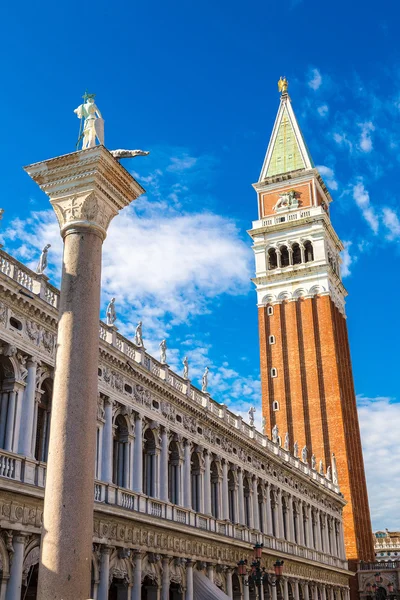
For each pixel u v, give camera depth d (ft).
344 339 458.91
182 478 190.90
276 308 433.89
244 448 241.76
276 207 453.58
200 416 206.80
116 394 161.17
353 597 356.59
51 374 138.62
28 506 122.52
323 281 426.51
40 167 76.43
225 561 206.28
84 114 80.23
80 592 59.88
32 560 124.16
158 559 166.40
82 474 63.62
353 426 430.20
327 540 326.24
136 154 78.79
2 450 118.01
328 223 444.55
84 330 69.00
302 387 408.26
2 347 125.49
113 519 148.56
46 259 141.49
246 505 239.30
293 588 266.16
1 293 124.88
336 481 366.02
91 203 74.33
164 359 190.90
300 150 466.70
